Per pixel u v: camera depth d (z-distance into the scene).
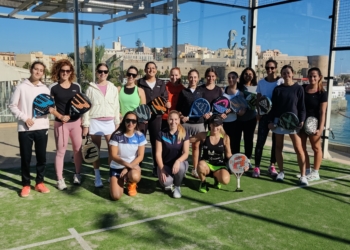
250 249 3.11
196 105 5.14
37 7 8.13
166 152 4.54
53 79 4.56
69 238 3.26
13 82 10.23
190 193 4.66
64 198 4.36
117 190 4.27
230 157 4.79
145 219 3.73
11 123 10.44
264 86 5.41
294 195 4.66
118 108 4.97
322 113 5.13
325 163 6.47
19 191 4.61
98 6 7.32
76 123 4.64
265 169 6.00
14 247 3.08
